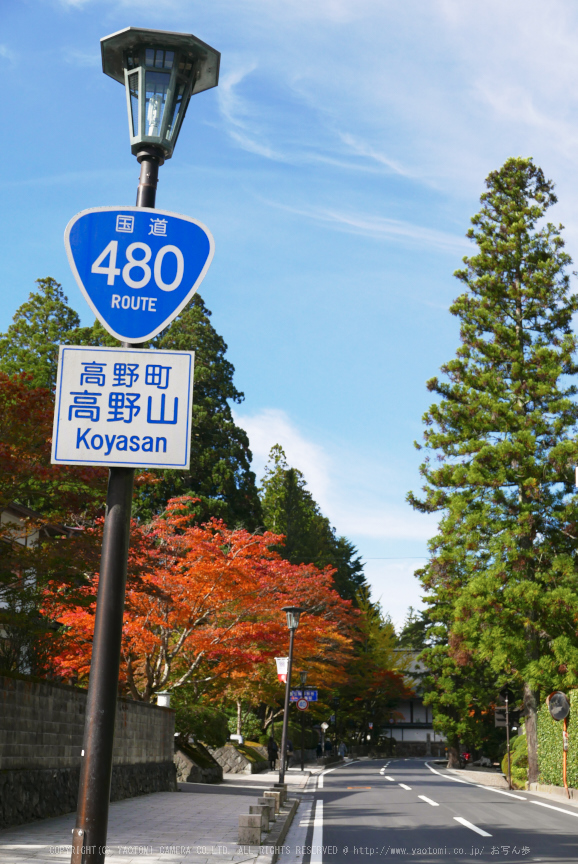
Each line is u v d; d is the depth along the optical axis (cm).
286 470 6022
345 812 1563
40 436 1144
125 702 1708
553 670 2591
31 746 1172
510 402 2938
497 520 2853
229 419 4303
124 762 1689
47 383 3766
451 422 3009
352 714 6091
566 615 2655
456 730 4678
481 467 2830
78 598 1166
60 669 1809
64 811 1252
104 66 524
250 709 4047
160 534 2150
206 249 472
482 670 4388
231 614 2283
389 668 6156
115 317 457
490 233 3262
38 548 1162
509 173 3266
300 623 2458
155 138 492
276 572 2627
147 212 475
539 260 3166
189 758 2436
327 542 6325
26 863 735
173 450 434
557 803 1800
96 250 468
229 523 3941
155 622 2102
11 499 1204
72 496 1205
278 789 1645
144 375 444
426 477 3009
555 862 929
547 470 2859
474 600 2702
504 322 3148
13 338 4097
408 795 2016
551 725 2267
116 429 435
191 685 2664
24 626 1209
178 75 506
